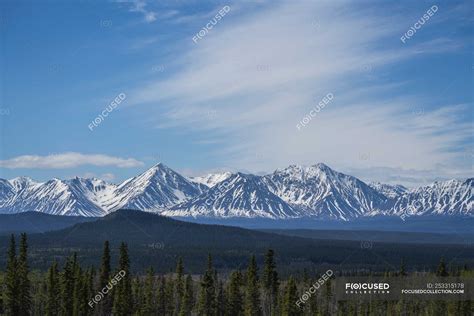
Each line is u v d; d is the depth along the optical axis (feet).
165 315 645.92
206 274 606.14
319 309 655.35
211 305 595.47
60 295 575.79
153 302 639.76
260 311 604.90
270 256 639.35
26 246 566.36
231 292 598.34
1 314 539.29
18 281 546.67
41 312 606.96
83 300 568.00
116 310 571.69
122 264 595.06
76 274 591.37
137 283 654.94
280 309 600.80
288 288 588.91
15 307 543.39
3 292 562.25
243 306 608.60
